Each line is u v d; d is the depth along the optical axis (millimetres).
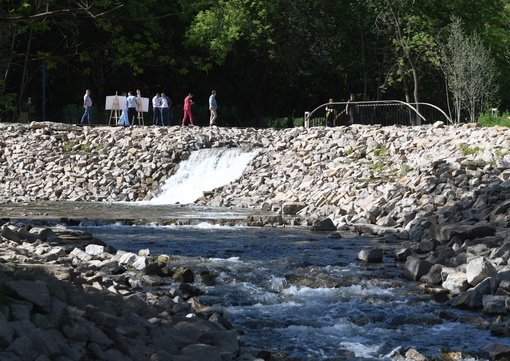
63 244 14312
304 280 11945
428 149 25516
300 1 49875
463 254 12750
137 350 6930
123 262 12359
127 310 7859
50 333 6387
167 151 31266
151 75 51656
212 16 46594
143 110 37781
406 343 8688
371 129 28922
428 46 45969
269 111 54562
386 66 50500
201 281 11727
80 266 11367
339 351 8367
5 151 32656
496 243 13977
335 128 30000
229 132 32625
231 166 29719
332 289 11438
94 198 29062
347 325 9445
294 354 8219
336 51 51562
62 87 48625
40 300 6629
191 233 18578
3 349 5891
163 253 14656
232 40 47438
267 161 29344
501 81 52625
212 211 24312
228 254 14766
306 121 36250
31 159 32000
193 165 30328
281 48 50969
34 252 12328
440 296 10828
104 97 50219
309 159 27828
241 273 12297
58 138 33500
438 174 22453
